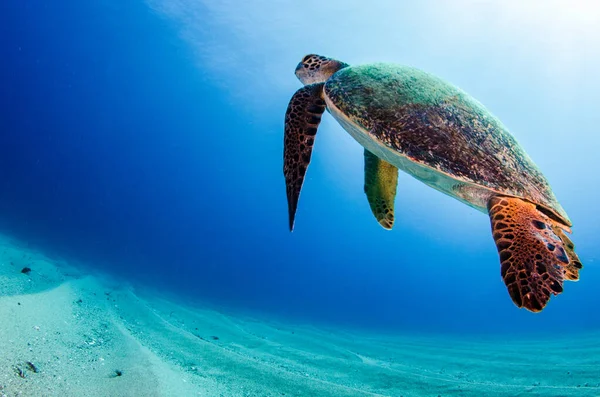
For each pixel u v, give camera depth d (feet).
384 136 7.91
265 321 43.37
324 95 9.71
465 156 7.64
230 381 12.96
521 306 5.89
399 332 64.64
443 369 25.38
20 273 19.83
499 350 36.32
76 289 20.81
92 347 12.32
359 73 9.58
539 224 7.03
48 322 12.95
